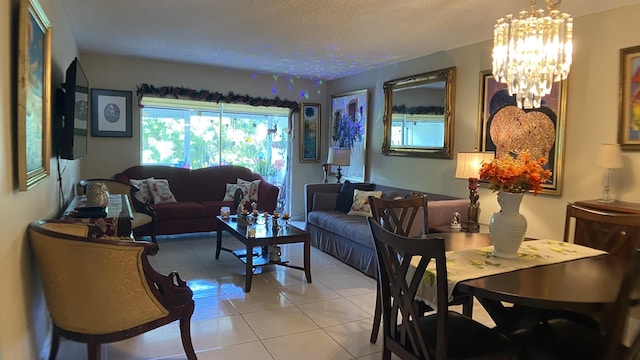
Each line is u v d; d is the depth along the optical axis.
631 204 2.97
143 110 5.87
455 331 1.91
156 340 2.65
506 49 2.55
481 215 4.22
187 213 5.21
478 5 3.18
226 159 6.50
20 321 1.86
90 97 5.45
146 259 2.14
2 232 1.59
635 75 3.08
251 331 2.81
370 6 3.25
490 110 4.12
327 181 6.90
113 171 5.67
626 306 1.41
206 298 3.38
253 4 3.28
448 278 1.81
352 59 5.22
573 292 1.64
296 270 4.20
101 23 3.89
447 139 4.59
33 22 2.00
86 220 2.52
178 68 5.93
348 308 3.24
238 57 5.32
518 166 2.07
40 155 2.23
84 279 2.01
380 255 2.00
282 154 6.96
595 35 3.31
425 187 4.98
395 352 1.97
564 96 3.50
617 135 3.18
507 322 2.41
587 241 2.65
